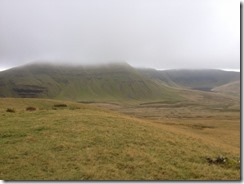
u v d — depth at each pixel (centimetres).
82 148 3009
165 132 4006
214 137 6238
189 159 2855
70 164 2620
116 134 3509
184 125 8825
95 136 3381
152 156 2831
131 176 2392
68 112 5303
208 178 2384
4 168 2575
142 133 3656
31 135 3494
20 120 4375
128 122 4362
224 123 11962
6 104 7662
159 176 2395
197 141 3784
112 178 2350
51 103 8475
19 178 2380
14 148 3059
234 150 3816
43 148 3027
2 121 4328
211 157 2961
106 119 4419
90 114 4938
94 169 2498
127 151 2923
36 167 2586
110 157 2780
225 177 2411
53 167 2566
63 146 3056
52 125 3922
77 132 3553
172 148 3142
